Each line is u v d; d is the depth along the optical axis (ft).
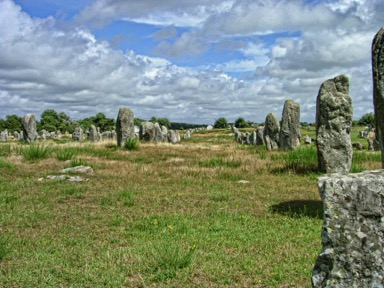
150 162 70.28
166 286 19.10
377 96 27.40
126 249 24.14
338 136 51.21
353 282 11.59
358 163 61.98
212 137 209.77
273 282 19.47
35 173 54.70
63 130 320.91
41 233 27.91
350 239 11.75
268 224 30.55
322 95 52.75
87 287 19.01
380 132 27.89
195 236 27.09
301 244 25.52
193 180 51.96
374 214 11.66
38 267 21.39
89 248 24.76
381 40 27.27
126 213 34.04
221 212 34.40
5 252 22.97
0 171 54.08
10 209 34.73
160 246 24.59
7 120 327.26
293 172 57.88
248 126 358.64
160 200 39.34
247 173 58.29
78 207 35.94
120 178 52.95
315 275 12.13
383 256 11.44
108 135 163.73
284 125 89.51
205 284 19.34
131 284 19.33
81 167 56.75
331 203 12.10
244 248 24.68
